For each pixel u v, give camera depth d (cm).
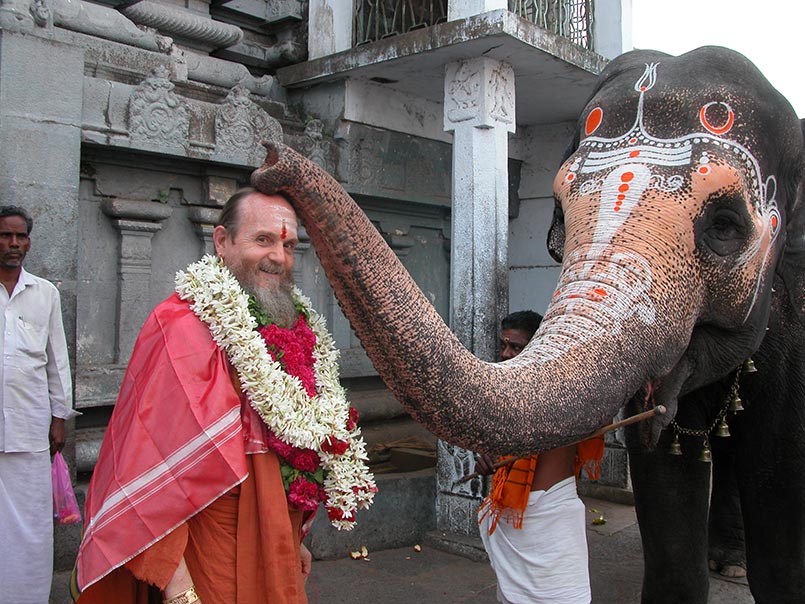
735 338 255
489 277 458
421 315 181
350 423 214
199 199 478
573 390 196
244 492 188
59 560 392
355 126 545
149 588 194
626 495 584
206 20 548
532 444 190
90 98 410
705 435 296
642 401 238
